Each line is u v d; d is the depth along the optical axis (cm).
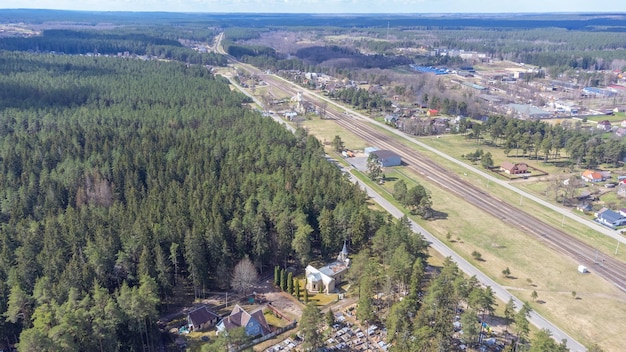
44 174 14688
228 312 10550
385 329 9875
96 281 9538
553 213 15912
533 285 11594
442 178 19100
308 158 17375
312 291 11400
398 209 15962
